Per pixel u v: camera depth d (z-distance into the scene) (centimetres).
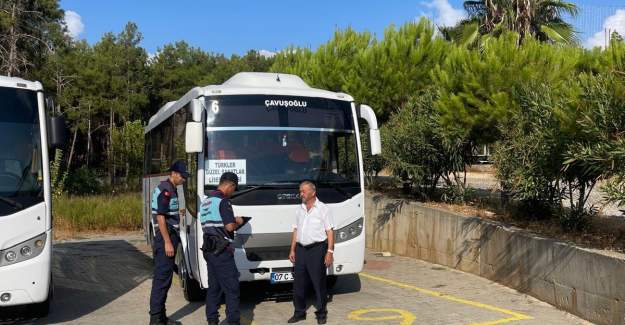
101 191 3167
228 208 709
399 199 1392
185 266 894
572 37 2525
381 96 1769
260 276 800
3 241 686
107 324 763
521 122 1008
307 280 755
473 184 1581
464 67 1203
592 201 1031
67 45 3603
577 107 797
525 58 1152
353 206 850
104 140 5991
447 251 1150
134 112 5650
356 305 843
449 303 849
